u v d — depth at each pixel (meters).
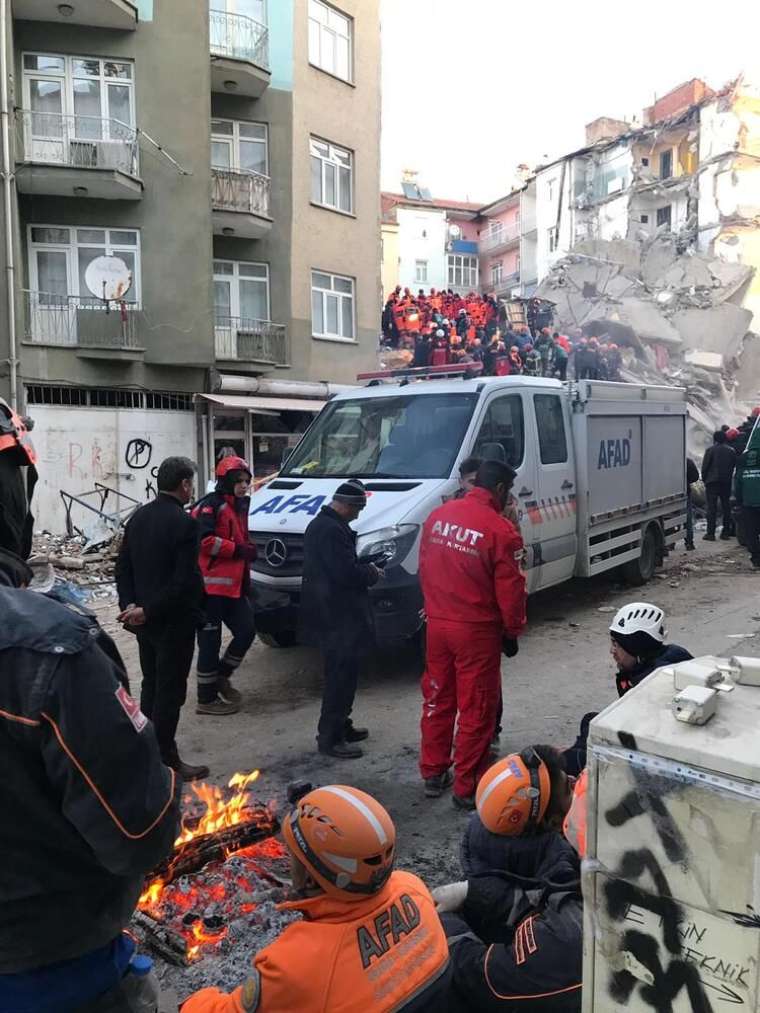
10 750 1.38
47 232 17.72
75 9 17.08
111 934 1.54
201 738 5.20
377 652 7.10
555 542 7.42
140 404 17.98
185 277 18.17
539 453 7.28
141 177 17.97
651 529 9.88
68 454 16.95
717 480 13.59
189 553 4.25
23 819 1.40
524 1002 1.96
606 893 1.32
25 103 17.50
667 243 34.56
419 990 1.71
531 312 25.23
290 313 20.72
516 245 53.12
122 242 18.05
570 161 46.22
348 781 4.53
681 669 1.39
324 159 21.69
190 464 4.42
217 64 18.97
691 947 1.23
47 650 1.39
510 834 2.39
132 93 17.97
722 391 26.53
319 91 21.28
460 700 4.17
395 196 54.00
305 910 1.75
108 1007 1.57
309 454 7.20
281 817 3.96
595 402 8.13
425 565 4.31
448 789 4.41
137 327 17.83
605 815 1.31
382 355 23.62
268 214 20.25
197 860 3.45
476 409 6.64
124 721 1.44
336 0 21.61
